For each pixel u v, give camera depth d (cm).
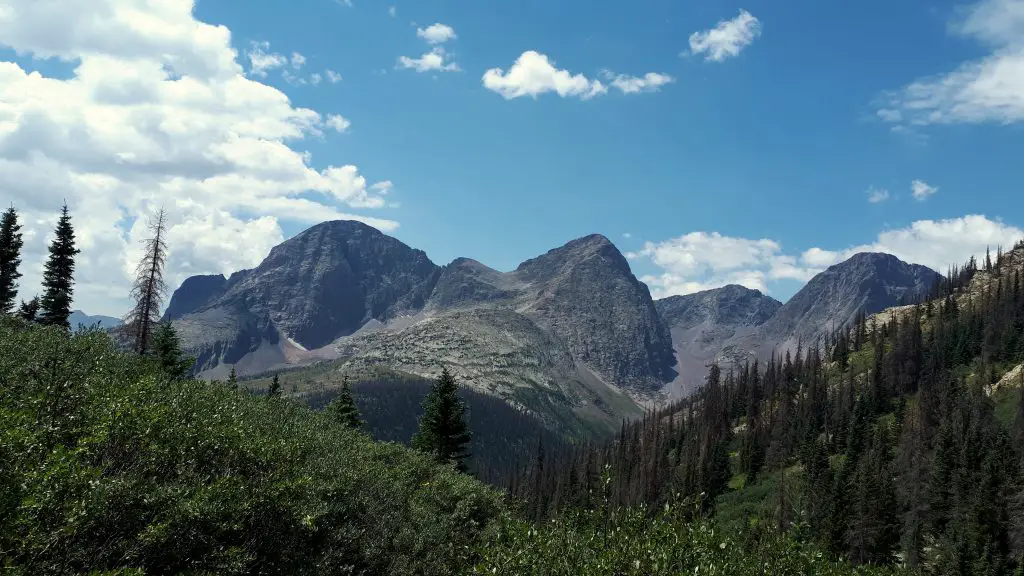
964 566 6962
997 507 7612
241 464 1734
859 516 7856
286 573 1655
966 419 11412
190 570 1295
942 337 18012
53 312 6781
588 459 15900
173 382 2281
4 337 1941
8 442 1046
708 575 1239
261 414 2509
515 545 1386
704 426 18238
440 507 2955
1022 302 17550
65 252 6938
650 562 1232
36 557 1008
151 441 1465
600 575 1241
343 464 2355
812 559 1419
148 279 5419
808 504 7938
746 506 9188
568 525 1396
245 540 1560
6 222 6994
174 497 1316
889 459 11800
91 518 1092
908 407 14988
